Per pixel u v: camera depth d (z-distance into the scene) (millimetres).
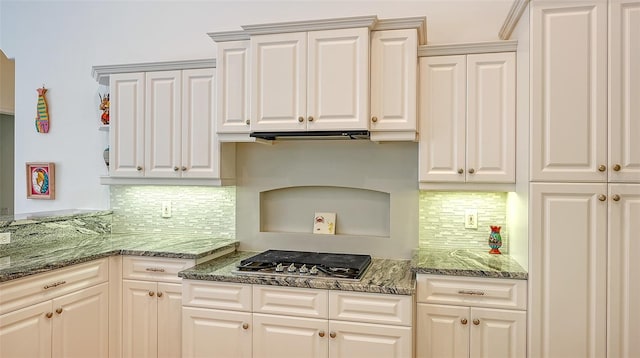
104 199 3418
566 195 2072
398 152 2766
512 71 2377
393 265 2592
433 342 2250
